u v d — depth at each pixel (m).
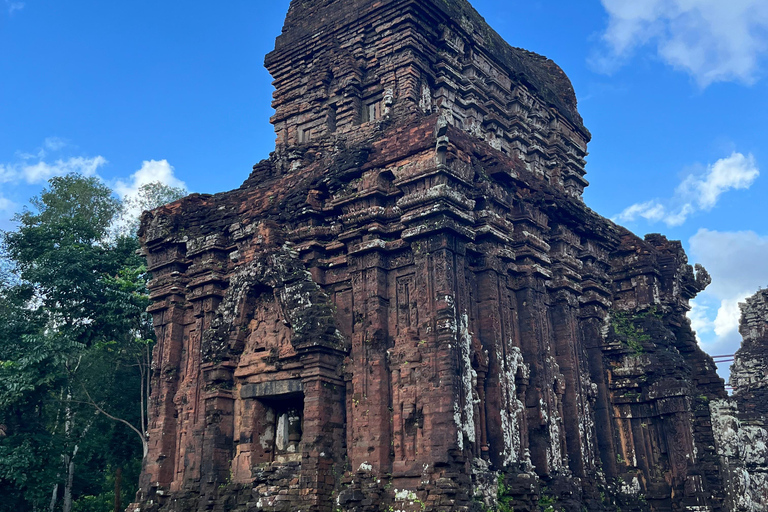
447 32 27.38
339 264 20.36
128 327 35.12
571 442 21.98
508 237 21.30
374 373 18.17
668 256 28.06
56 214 41.75
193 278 23.75
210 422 20.48
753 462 26.62
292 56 29.78
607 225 27.80
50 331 33.94
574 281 24.73
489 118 28.00
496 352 19.38
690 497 22.73
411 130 19.52
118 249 36.50
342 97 27.22
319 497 17.55
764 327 39.41
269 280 20.62
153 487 21.77
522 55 34.28
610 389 25.08
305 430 18.34
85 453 33.25
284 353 19.72
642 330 25.94
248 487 19.61
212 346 21.06
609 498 22.66
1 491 29.80
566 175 31.95
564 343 23.16
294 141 28.55
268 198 22.92
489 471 17.59
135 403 36.84
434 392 16.86
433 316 17.58
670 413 23.84
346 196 20.17
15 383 29.72
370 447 17.62
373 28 27.45
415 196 18.56
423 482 16.31
